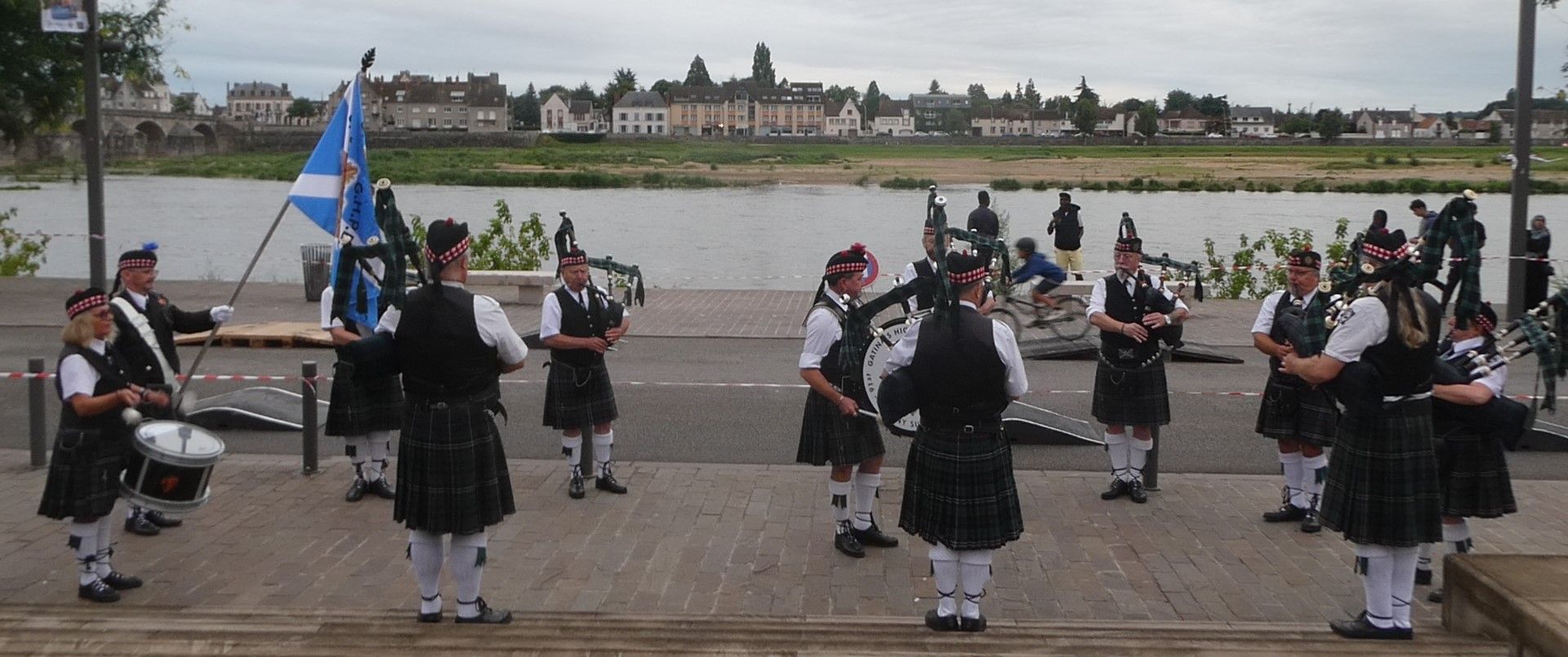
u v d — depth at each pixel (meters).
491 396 4.38
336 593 5.04
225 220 33.59
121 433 4.97
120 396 4.81
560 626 4.23
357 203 6.26
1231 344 12.27
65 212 34.88
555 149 80.75
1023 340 12.03
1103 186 50.69
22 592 5.04
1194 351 11.33
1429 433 4.28
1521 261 11.85
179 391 5.39
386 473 7.22
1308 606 5.00
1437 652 3.65
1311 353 4.46
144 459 4.76
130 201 40.50
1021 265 13.95
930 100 169.88
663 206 40.28
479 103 102.19
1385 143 93.06
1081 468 7.49
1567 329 4.71
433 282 4.26
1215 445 8.15
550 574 5.33
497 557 5.55
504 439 8.15
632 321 13.54
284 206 5.43
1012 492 4.42
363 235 6.27
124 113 71.06
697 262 23.42
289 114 131.88
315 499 6.51
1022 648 3.77
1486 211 34.34
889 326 5.66
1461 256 4.35
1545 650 3.46
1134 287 6.52
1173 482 7.04
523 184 55.97
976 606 4.41
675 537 5.91
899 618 4.71
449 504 4.24
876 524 6.11
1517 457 7.84
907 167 65.44
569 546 5.74
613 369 10.79
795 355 11.60
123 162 66.62
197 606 4.86
